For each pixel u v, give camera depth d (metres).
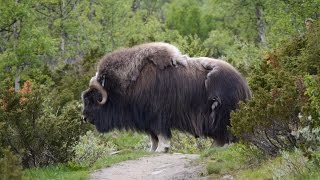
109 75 28.86
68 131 25.67
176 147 35.53
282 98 18.88
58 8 86.38
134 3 130.62
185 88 27.75
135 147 37.06
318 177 15.69
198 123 27.78
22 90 26.30
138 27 98.50
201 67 28.19
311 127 17.48
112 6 93.75
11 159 16.64
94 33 90.00
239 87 27.30
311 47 23.84
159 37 93.62
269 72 23.88
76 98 46.47
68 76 52.84
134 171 24.11
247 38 95.25
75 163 25.34
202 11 139.00
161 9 158.00
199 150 34.06
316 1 58.69
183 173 21.92
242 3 86.88
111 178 22.78
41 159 25.17
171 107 27.94
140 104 28.45
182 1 140.62
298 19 62.16
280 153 19.14
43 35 61.53
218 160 22.22
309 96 18.22
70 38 91.06
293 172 16.62
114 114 29.41
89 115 29.97
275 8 70.06
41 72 57.81
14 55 58.06
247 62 52.31
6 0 58.88
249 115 19.55
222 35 100.88
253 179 17.72
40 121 24.94
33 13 67.19
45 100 28.73
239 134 19.94
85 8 90.38
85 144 26.70
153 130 28.80
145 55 28.45
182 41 55.78
